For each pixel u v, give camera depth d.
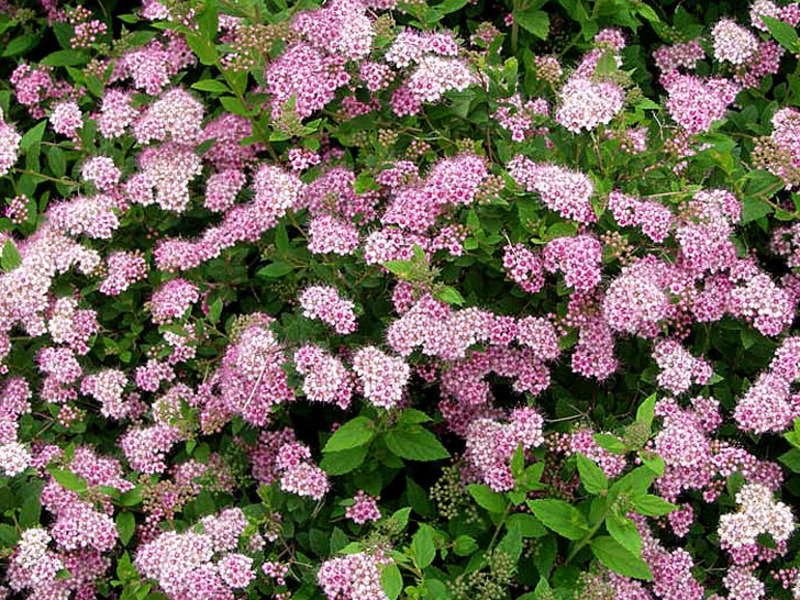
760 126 0.82
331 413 0.73
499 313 0.70
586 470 0.59
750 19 0.92
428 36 0.74
